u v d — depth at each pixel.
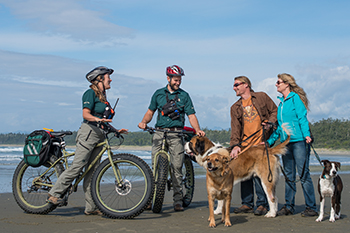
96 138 4.25
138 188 5.85
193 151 5.05
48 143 4.52
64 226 3.70
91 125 4.23
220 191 3.95
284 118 4.64
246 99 5.02
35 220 4.00
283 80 4.68
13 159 18.62
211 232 3.60
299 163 4.54
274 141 5.14
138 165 4.16
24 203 4.48
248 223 4.09
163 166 4.65
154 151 4.97
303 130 4.49
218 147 4.96
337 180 4.32
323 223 4.08
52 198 4.20
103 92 4.45
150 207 4.99
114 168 4.26
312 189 4.54
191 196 5.49
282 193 7.06
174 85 4.98
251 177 4.80
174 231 3.59
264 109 4.96
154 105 5.17
